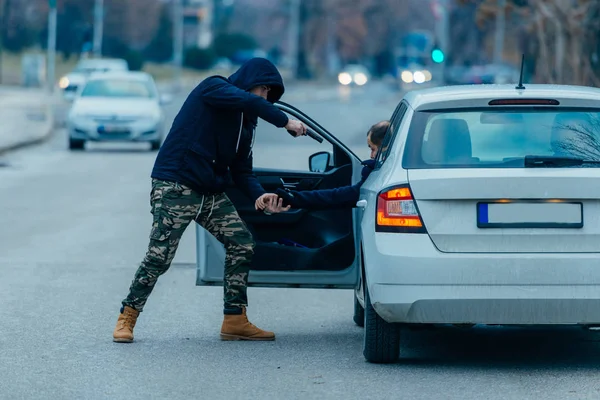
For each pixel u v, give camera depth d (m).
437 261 10.14
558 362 11.38
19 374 10.62
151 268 12.02
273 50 198.88
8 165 36.19
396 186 10.34
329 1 164.00
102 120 42.25
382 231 10.36
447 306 10.15
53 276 16.75
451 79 98.38
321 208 11.66
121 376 10.59
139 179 32.34
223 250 12.44
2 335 12.48
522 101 10.70
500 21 79.56
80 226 22.47
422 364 11.24
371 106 80.56
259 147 41.06
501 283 10.09
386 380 10.48
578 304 10.09
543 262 10.07
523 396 9.84
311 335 12.87
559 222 10.14
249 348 12.00
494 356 11.72
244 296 12.39
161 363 11.19
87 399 9.71
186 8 172.75
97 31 112.75
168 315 13.91
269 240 13.05
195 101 11.73
